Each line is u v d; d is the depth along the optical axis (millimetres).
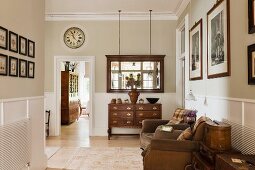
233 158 2076
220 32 3312
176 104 6883
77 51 7000
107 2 5996
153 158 3012
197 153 2816
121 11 6703
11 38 2992
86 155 4898
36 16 3811
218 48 3391
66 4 6145
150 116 6414
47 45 7012
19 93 3207
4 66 2816
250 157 2117
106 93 6957
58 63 7035
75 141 6230
